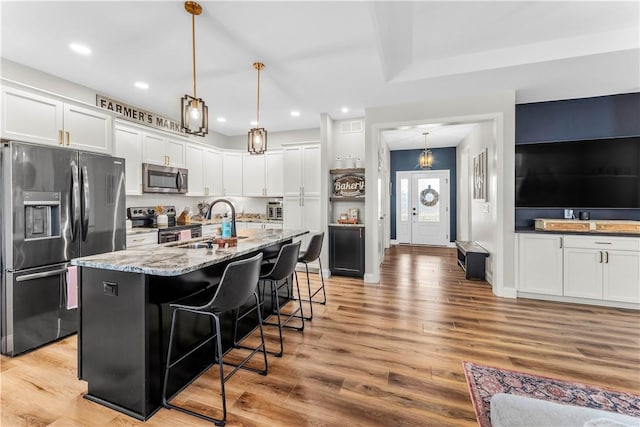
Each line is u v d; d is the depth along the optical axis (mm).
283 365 2074
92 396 1721
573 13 2289
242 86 3352
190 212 5094
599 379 1885
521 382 1856
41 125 2547
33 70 2908
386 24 2340
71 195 2521
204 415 1585
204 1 1915
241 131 5605
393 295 3611
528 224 3846
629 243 3092
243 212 5906
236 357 2197
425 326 2707
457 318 2887
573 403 1660
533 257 3424
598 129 3633
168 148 4297
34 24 2166
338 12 2041
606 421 956
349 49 2541
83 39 2381
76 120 2801
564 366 2035
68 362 2119
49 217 2410
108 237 2820
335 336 2520
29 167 2258
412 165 7566
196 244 2420
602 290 3186
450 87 3361
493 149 3670
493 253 3689
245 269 1647
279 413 1601
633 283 3086
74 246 2547
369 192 4172
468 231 5824
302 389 1805
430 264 5340
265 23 2162
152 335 1613
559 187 3662
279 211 5566
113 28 2227
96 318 1695
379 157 4531
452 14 2283
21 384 1857
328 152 4590
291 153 4887
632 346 2316
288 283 3379
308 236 4766
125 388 1623
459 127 5266
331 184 4758
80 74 3039
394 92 3523
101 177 2766
